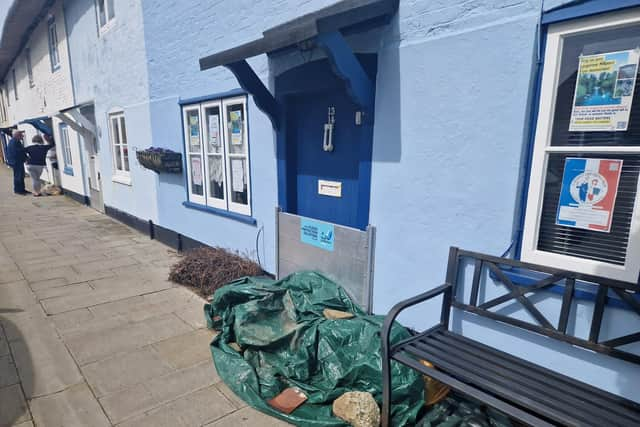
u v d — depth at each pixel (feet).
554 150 6.90
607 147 6.40
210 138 16.17
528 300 7.16
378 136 9.50
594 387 6.21
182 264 15.12
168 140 18.83
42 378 8.91
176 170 18.08
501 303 7.61
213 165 16.42
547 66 6.76
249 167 14.16
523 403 5.76
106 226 25.40
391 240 9.65
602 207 6.62
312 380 8.52
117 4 20.76
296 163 12.86
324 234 11.41
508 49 7.10
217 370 9.14
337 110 11.09
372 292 10.35
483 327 8.05
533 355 7.41
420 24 8.31
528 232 7.38
